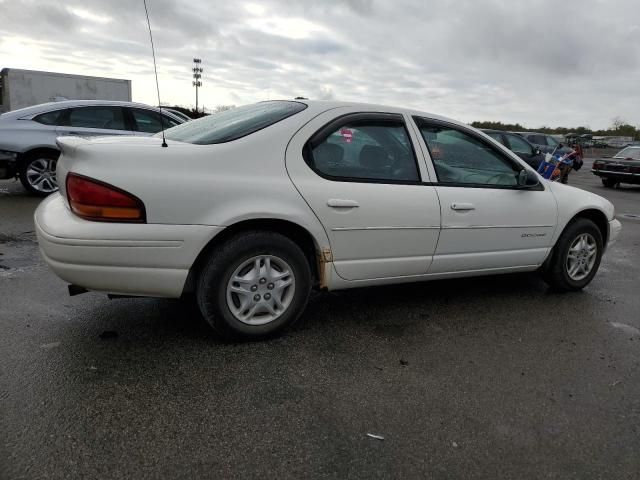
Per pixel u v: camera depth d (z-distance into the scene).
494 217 3.94
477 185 3.92
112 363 2.88
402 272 3.62
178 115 9.22
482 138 4.02
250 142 3.05
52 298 3.84
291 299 3.25
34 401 2.46
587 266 4.68
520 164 4.19
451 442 2.33
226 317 3.06
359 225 3.32
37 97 20.38
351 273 3.40
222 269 2.98
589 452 2.32
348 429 2.39
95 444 2.18
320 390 2.71
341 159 3.34
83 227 2.66
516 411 2.62
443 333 3.57
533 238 4.24
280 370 2.90
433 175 3.70
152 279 2.82
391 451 2.25
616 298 4.59
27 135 7.76
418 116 3.74
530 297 4.49
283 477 2.05
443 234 3.69
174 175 2.80
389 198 3.42
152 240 2.74
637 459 2.29
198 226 2.84
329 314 3.83
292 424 2.40
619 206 12.20
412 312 3.96
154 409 2.45
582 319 3.99
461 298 4.36
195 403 2.53
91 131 8.14
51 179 8.16
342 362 3.05
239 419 2.41
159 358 2.96
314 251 3.36
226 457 2.15
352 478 2.07
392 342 3.37
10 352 2.95
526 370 3.07
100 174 2.67
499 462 2.22
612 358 3.30
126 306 3.74
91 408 2.43
